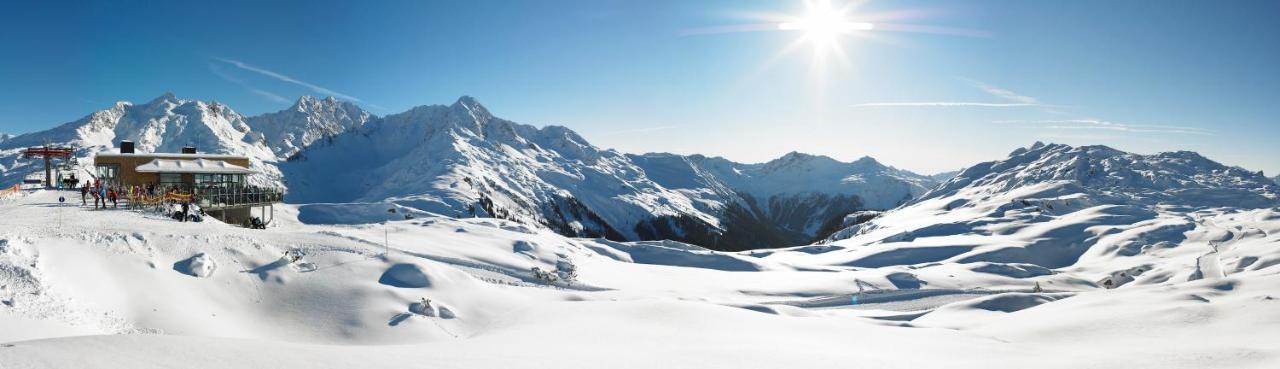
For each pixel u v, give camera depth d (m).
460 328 20.89
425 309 21.16
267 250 24.89
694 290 40.41
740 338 17.98
